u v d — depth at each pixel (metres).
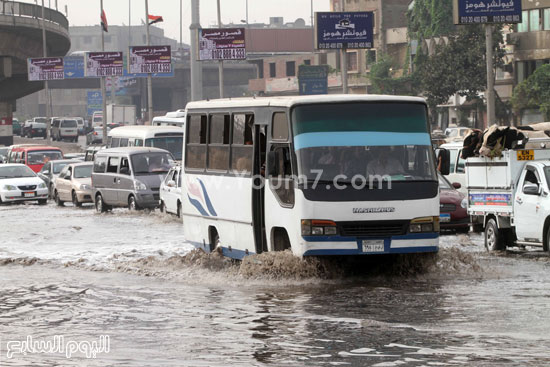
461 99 158.38
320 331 21.16
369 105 29.77
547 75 140.12
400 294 26.58
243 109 32.91
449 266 31.23
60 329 22.42
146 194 66.19
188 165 38.00
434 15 174.38
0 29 160.38
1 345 20.45
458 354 18.28
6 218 65.06
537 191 35.53
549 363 17.36
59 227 56.50
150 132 79.75
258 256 30.61
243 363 18.00
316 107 29.55
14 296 28.39
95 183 71.38
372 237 28.75
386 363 17.62
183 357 18.69
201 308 25.08
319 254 28.59
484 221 39.34
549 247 35.00
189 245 43.72
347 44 104.94
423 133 29.91
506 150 37.59
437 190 29.45
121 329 22.20
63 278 32.66
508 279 29.42
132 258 38.38
